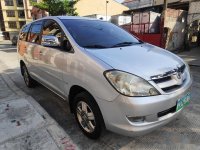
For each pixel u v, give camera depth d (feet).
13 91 15.35
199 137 8.95
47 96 14.23
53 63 10.27
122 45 10.18
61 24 10.39
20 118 10.68
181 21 43.39
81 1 84.53
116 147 8.39
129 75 7.04
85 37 9.80
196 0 43.16
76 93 9.37
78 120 9.36
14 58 34.50
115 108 7.06
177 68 8.23
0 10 159.94
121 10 96.84
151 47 10.75
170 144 8.51
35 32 13.33
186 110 11.51
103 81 7.26
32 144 8.54
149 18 42.93
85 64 8.04
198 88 15.43
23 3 156.04
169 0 59.26
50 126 9.87
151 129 7.35
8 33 161.58
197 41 47.73
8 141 8.76
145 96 6.93
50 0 57.77
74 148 8.29
